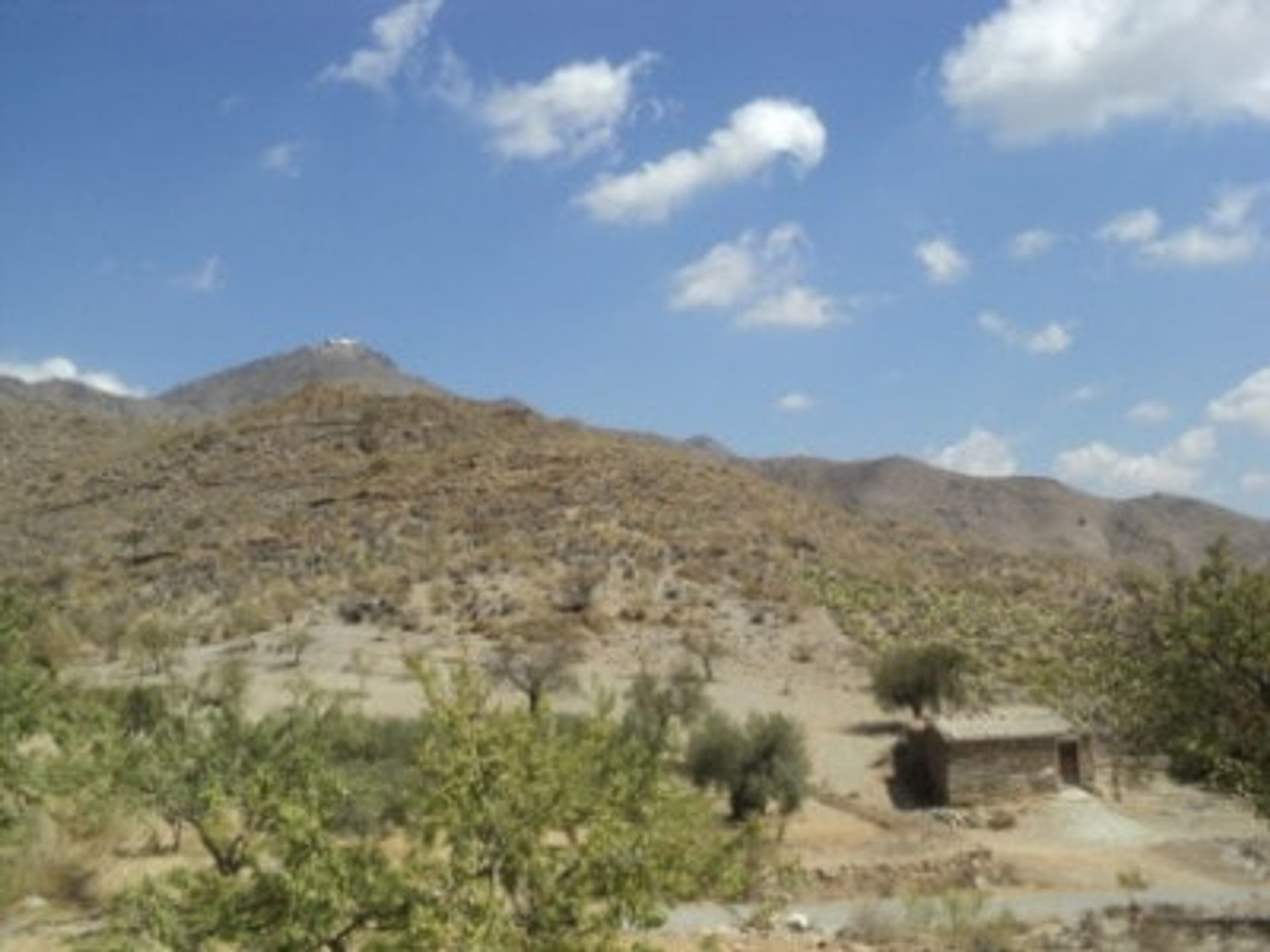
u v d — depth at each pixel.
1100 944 27.41
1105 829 46.41
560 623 90.00
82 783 20.86
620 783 11.77
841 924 29.61
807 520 136.00
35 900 21.30
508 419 161.75
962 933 27.42
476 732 11.27
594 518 119.56
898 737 63.59
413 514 122.69
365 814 18.08
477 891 10.82
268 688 68.94
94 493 145.25
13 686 19.70
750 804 46.25
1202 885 38.62
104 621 88.00
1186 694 21.30
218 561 112.00
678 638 89.06
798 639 90.19
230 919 11.10
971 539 174.12
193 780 24.91
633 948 11.35
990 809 49.12
